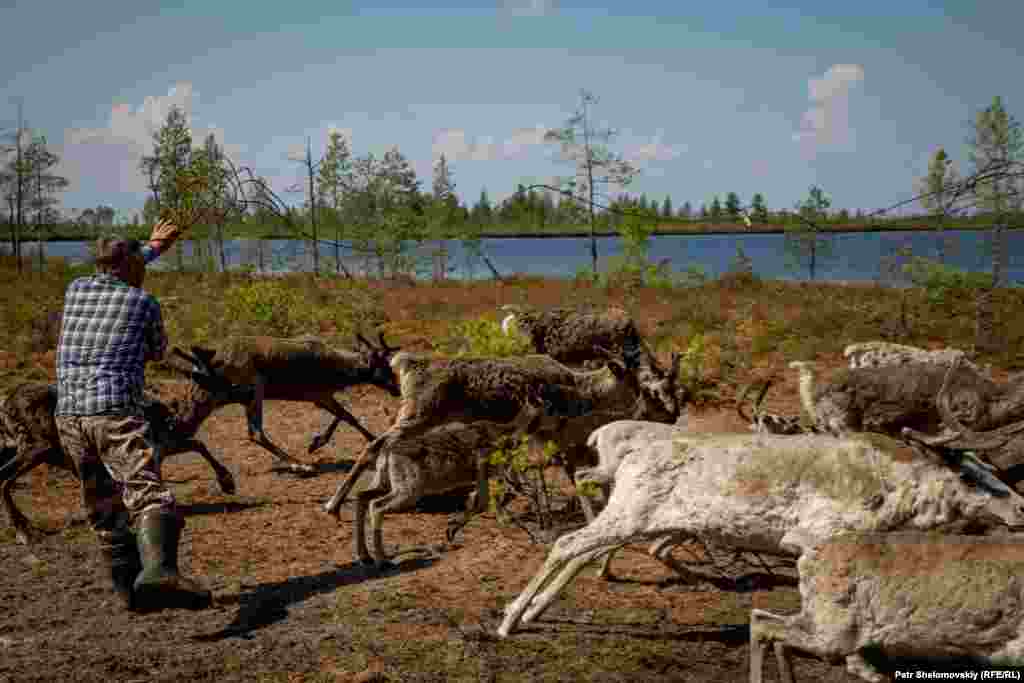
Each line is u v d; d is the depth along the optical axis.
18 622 5.78
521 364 7.89
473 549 7.24
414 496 6.94
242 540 7.49
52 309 18.05
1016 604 4.26
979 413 7.63
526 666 5.11
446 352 10.64
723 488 5.27
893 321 17.98
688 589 6.40
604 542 5.42
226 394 9.10
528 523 7.91
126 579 5.89
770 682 5.02
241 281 25.52
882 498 5.05
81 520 7.96
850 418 7.78
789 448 5.28
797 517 5.14
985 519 4.93
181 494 8.88
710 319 19.38
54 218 33.94
